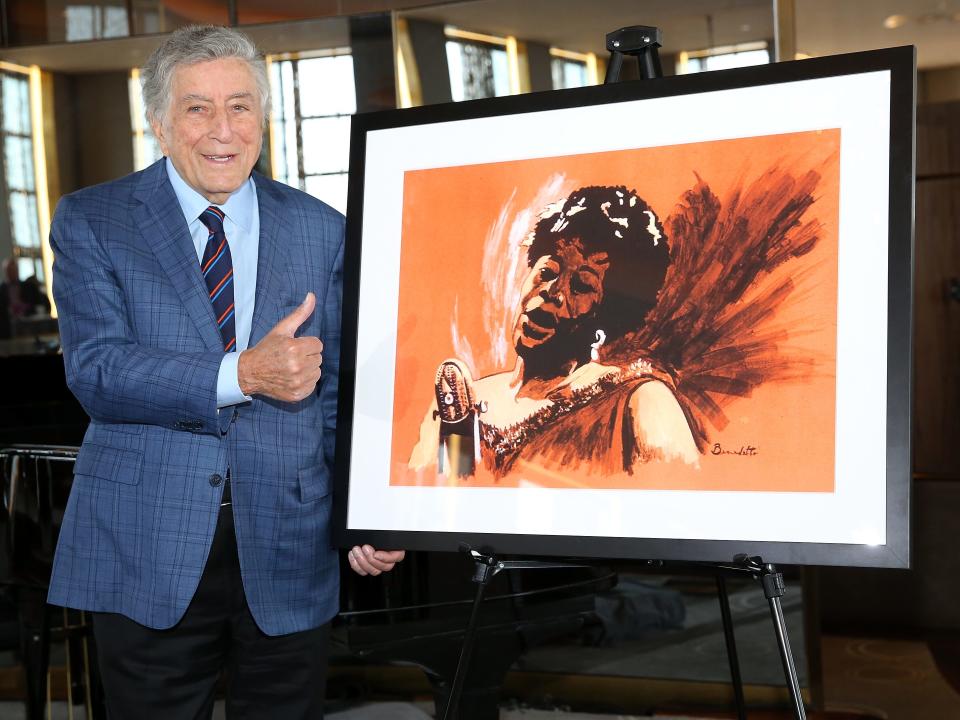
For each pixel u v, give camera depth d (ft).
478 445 5.11
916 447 15.42
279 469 5.26
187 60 5.05
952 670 11.10
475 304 5.25
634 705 10.52
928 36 15.67
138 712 5.19
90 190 5.39
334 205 11.30
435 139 5.44
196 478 5.07
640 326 4.91
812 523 4.45
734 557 4.55
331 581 5.56
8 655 11.32
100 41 11.85
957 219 15.11
